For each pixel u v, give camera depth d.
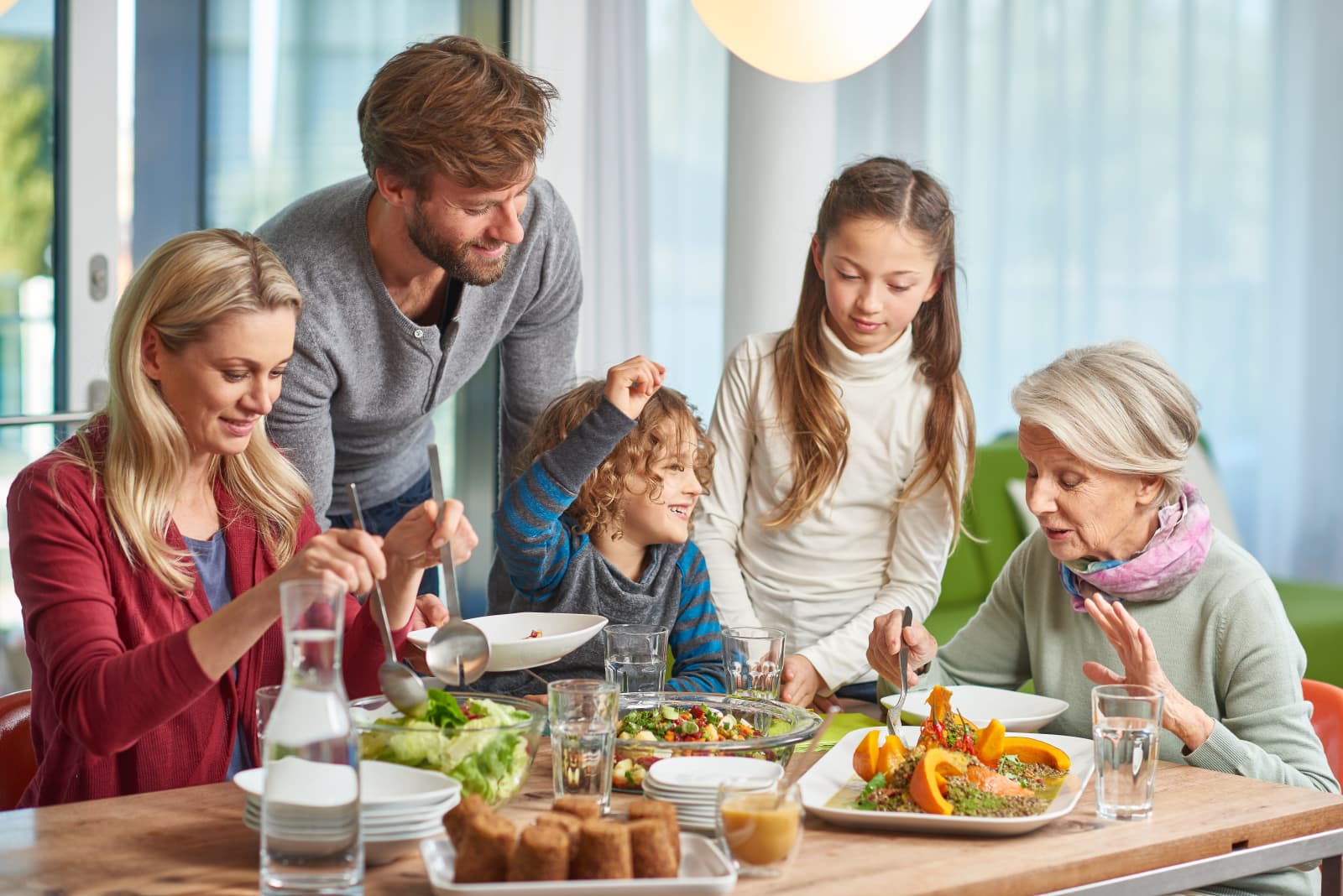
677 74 5.12
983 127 5.44
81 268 3.35
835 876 1.23
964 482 2.40
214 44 3.58
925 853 1.30
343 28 3.83
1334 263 5.29
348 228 2.08
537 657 1.63
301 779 1.12
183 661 1.39
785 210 3.94
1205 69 5.32
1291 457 5.38
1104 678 1.62
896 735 1.64
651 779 1.39
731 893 1.18
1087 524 1.83
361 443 2.32
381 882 1.22
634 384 2.02
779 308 3.96
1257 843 1.42
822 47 2.16
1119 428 1.78
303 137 3.78
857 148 5.43
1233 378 5.39
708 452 2.28
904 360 2.37
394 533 1.60
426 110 1.82
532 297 2.33
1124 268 5.41
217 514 1.78
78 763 1.61
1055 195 5.43
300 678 1.14
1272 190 5.32
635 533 2.20
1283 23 5.28
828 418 2.33
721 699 1.69
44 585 1.55
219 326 1.56
